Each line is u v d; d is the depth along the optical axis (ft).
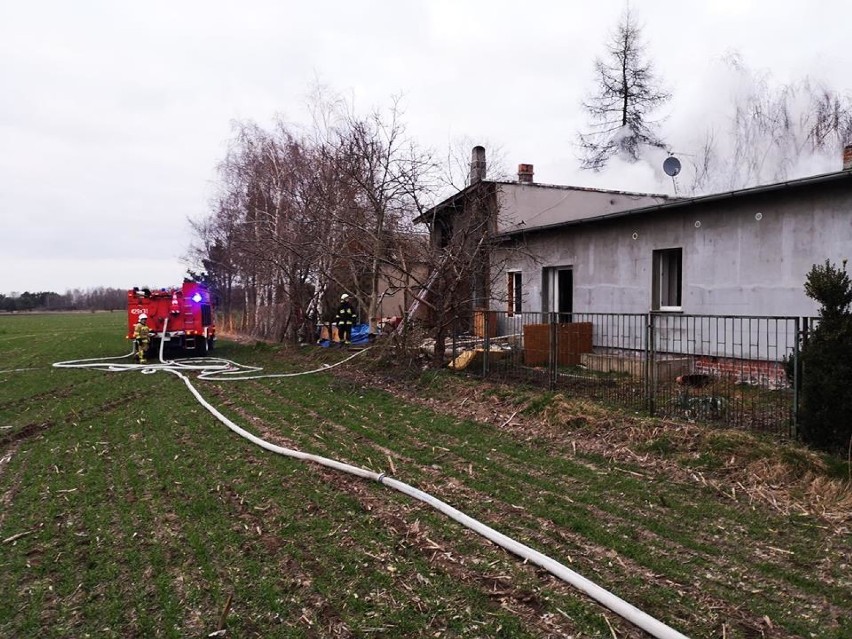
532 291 50.14
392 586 11.93
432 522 15.11
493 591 11.65
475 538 14.14
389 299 66.54
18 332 112.88
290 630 10.48
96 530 15.08
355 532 14.57
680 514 15.37
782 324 31.19
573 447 21.44
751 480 17.21
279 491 17.66
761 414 22.89
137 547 14.02
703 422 22.57
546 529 14.53
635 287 40.22
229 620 10.82
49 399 34.14
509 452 21.24
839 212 28.66
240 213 81.05
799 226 30.42
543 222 57.82
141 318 53.72
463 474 18.85
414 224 45.70
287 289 65.16
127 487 18.38
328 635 10.32
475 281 38.88
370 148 44.34
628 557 13.00
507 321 44.09
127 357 58.03
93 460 21.36
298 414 28.53
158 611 11.25
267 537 14.39
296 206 58.34
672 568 12.44
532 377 32.32
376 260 43.06
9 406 32.24
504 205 53.67
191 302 56.59
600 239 42.98
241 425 26.30
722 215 34.30
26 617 11.20
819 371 18.60
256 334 81.15
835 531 14.08
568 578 11.85
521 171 64.54
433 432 24.39
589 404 25.13
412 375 36.24
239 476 19.21
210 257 101.24
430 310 38.99
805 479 16.69
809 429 19.06
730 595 11.34
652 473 18.54
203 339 57.00
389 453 21.50
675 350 37.09
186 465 20.49
